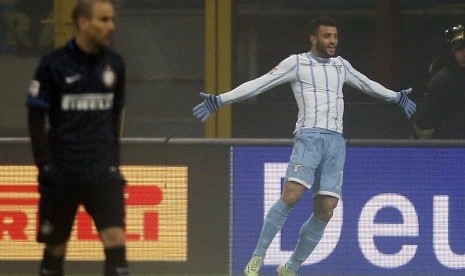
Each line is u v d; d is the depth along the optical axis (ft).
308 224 92.17
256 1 143.33
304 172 89.97
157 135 145.69
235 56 143.54
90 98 67.92
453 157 96.37
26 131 145.28
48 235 71.15
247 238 96.53
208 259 96.48
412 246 96.63
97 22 66.69
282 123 144.15
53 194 69.26
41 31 144.36
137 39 144.87
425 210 96.48
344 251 96.37
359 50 144.25
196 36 143.84
